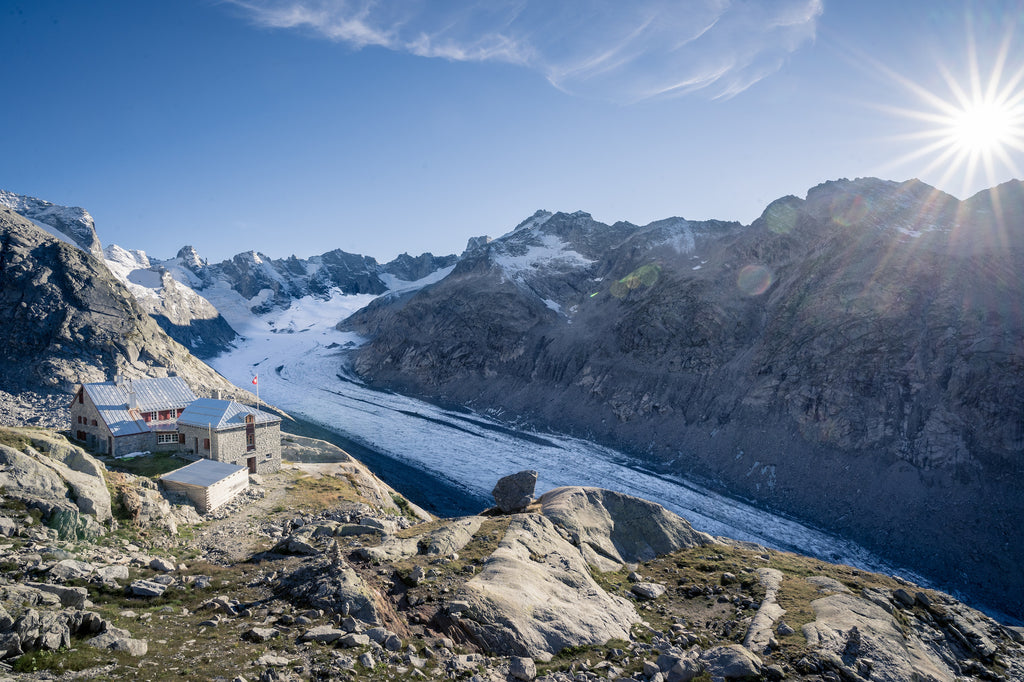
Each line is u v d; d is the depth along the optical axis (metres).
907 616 25.72
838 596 26.03
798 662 19.53
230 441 52.50
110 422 52.44
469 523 32.69
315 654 16.27
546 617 21.50
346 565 22.47
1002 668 23.41
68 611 15.61
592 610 23.11
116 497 34.41
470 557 26.91
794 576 29.70
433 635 19.11
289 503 45.38
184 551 29.58
